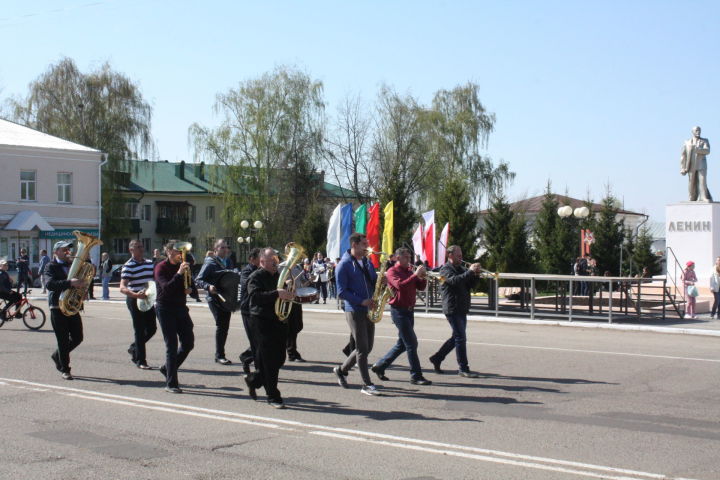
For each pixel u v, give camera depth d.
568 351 14.03
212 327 18.97
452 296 11.14
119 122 49.19
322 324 19.72
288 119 52.06
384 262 10.22
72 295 10.87
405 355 13.55
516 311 21.73
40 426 7.99
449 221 37.59
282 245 51.62
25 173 45.28
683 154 27.66
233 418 8.37
